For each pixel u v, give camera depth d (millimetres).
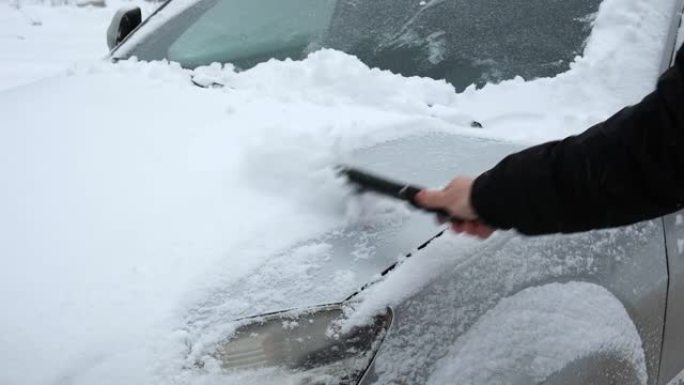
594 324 1777
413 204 1489
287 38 2916
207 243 1498
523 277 1666
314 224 1567
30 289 1398
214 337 1331
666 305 2113
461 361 1490
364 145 1876
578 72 2406
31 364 1268
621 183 1227
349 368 1379
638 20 2520
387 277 1479
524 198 1285
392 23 2816
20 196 1716
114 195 1698
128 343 1294
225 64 2842
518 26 2645
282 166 1724
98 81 2586
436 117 2240
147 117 2176
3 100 2445
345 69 2490
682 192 1224
